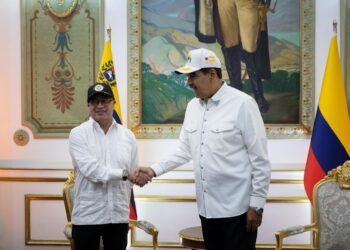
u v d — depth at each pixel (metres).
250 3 3.94
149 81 4.03
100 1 4.01
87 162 2.56
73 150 2.63
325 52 3.92
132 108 4.01
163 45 4.01
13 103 4.09
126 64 4.02
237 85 3.97
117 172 2.55
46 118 4.08
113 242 2.65
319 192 3.22
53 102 4.07
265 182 2.37
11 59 4.08
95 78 4.04
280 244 3.07
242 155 2.42
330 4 3.91
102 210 2.58
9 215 4.10
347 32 3.88
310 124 3.94
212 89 2.46
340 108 3.58
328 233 3.18
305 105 3.94
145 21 4.01
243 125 2.40
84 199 2.60
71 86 4.06
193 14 3.98
